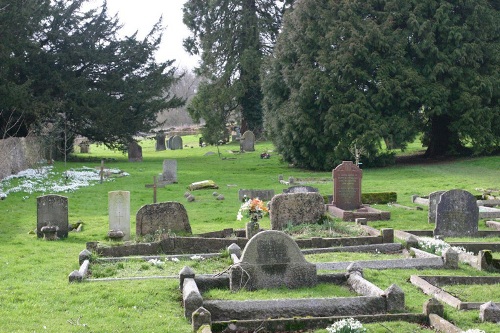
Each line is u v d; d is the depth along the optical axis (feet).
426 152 152.46
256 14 195.42
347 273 39.29
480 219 70.23
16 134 145.07
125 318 32.48
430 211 68.90
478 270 44.34
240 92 192.24
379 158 137.18
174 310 34.04
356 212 72.69
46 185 101.96
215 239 52.11
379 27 135.95
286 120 138.21
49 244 55.98
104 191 98.43
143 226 56.44
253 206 55.88
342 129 134.41
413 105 136.77
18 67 138.51
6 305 34.78
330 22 136.98
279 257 38.11
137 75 166.71
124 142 160.66
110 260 47.21
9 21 119.55
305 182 110.93
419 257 47.91
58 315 33.01
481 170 119.75
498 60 135.54
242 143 192.13
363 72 133.49
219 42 192.75
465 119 133.39
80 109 147.23
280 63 143.95
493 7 144.05
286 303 32.86
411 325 31.35
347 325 29.35
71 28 155.22
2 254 50.24
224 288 38.06
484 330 30.48
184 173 129.80
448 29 133.80
